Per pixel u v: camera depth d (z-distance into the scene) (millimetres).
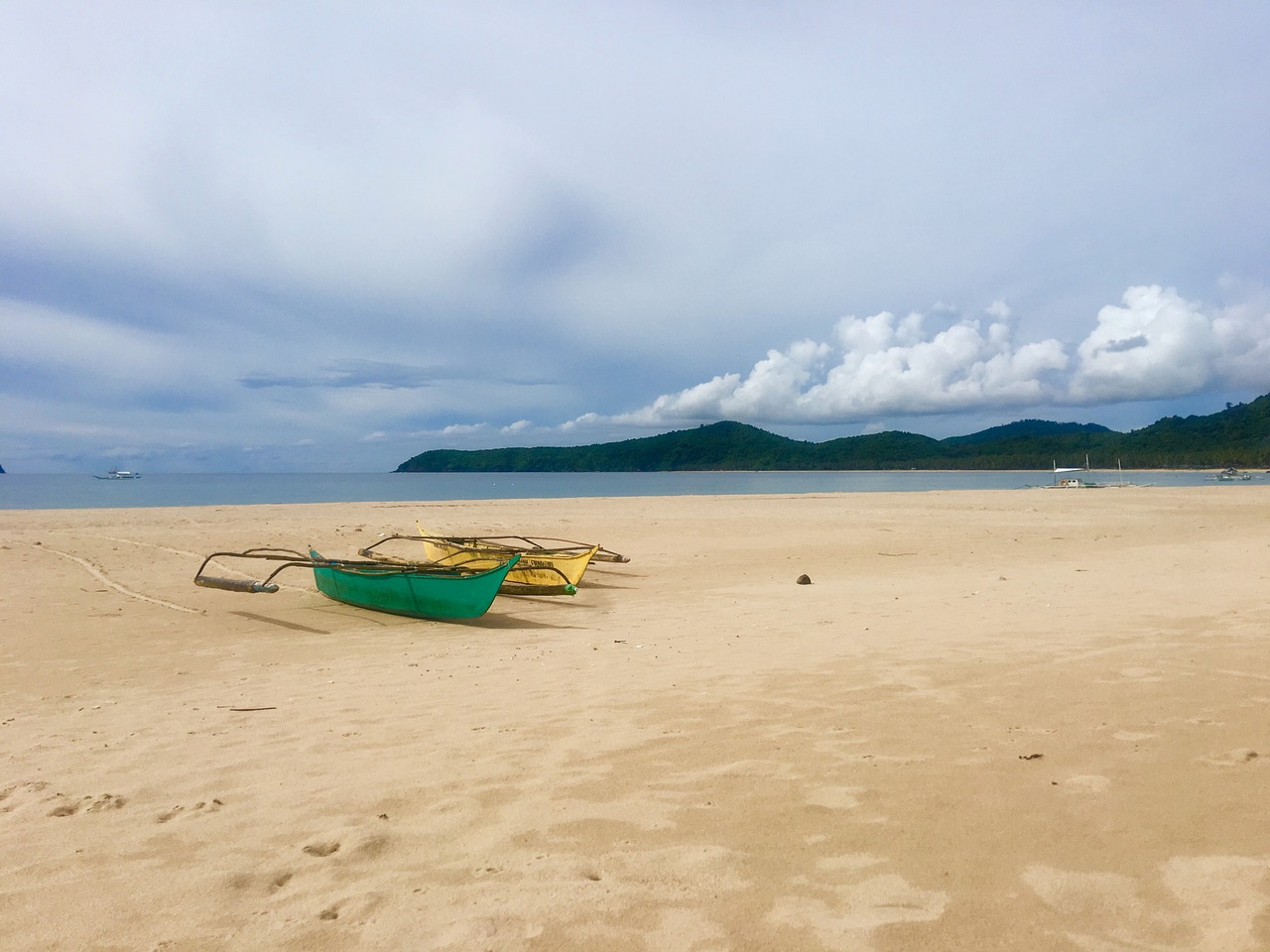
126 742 4980
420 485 94500
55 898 2932
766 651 7102
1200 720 4492
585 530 23375
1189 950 2344
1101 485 70000
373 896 2857
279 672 7070
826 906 2666
